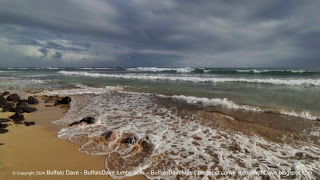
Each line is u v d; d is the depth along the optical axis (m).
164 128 6.26
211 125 6.53
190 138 5.47
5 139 5.29
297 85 15.70
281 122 6.68
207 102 9.75
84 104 9.87
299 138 5.40
